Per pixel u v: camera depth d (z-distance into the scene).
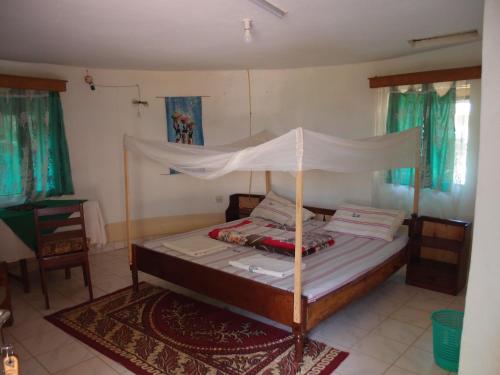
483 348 1.74
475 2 2.51
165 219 5.55
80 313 3.37
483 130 1.65
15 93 4.18
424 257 4.14
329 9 2.62
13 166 4.23
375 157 3.26
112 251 5.11
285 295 2.63
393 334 2.97
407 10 2.67
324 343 2.84
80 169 4.85
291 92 5.12
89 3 2.43
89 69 4.80
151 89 5.23
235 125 5.44
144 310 3.41
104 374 2.53
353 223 4.11
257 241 3.62
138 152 3.72
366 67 4.54
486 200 1.67
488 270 1.69
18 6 2.48
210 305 3.50
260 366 2.57
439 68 3.97
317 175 5.06
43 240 3.41
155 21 2.83
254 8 2.56
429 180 4.08
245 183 5.59
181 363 2.62
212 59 4.33
